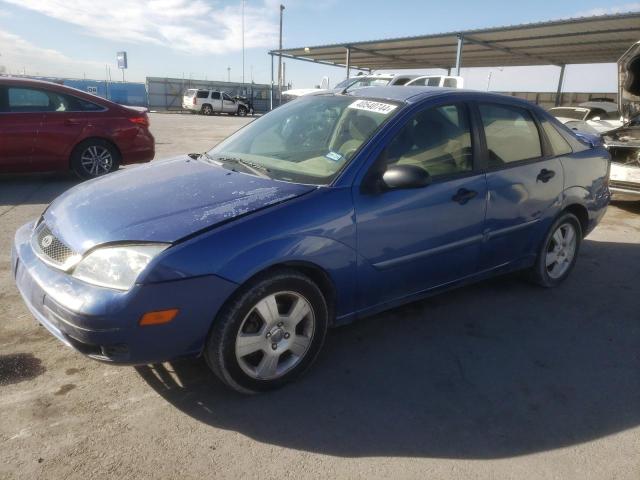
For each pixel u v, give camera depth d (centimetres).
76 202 285
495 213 361
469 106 356
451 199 329
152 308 227
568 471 229
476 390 287
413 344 335
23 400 257
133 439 235
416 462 230
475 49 2175
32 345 308
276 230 255
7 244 481
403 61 2788
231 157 344
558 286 444
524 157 388
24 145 727
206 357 257
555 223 420
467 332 354
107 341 227
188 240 236
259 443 237
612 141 740
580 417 268
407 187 287
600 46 1938
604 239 597
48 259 254
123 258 231
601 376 308
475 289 430
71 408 254
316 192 277
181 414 254
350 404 269
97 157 791
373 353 321
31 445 227
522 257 403
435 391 284
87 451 226
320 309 280
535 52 2186
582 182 434
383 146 302
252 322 261
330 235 273
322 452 234
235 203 263
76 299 229
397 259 308
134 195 279
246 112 3838
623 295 431
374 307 314
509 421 262
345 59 2783
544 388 293
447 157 335
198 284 234
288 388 280
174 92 4212
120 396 265
